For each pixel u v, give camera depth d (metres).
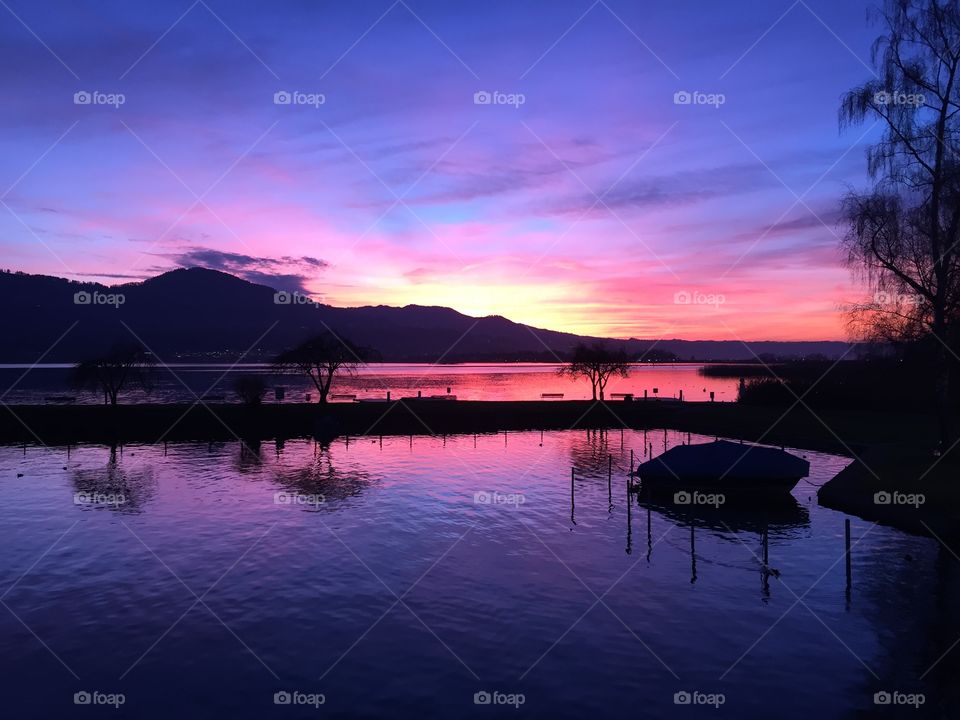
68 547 26.44
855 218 36.09
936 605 19.77
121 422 62.72
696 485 35.22
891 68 34.12
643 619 19.05
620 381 183.88
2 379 172.75
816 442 49.81
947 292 33.38
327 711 14.16
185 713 14.12
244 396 80.25
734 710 14.07
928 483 31.45
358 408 71.31
